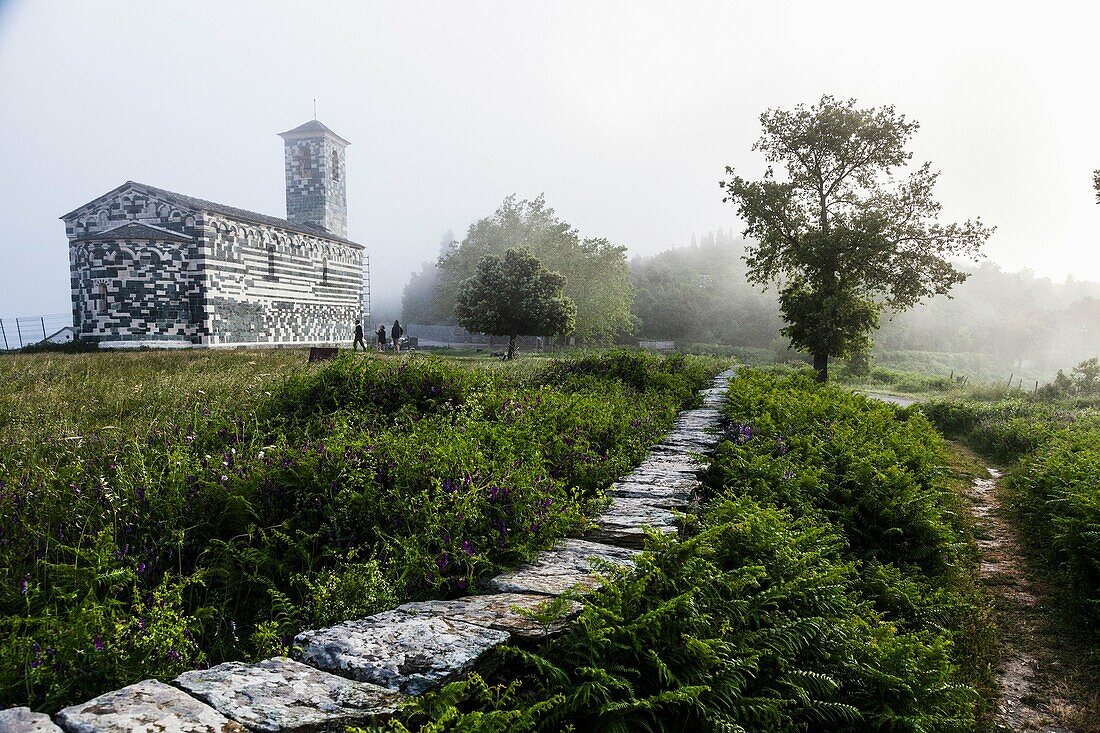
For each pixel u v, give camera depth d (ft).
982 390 97.66
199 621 11.00
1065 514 26.89
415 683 8.38
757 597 13.21
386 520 14.61
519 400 28.32
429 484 15.47
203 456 19.36
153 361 60.29
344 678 8.48
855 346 115.85
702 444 27.20
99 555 11.18
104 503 14.71
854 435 33.83
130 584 11.69
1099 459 30.35
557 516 15.43
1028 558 27.30
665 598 12.06
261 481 15.35
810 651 13.35
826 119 116.98
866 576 21.15
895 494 25.70
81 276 120.88
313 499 15.05
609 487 20.08
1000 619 21.68
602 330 235.81
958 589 23.03
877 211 115.03
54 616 9.89
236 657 10.69
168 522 13.71
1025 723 15.88
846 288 113.19
